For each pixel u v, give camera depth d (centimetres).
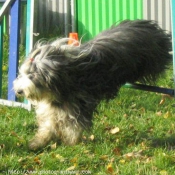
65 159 702
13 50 968
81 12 1405
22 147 747
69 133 745
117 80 778
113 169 668
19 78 716
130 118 884
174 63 778
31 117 883
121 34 795
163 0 1314
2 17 996
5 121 855
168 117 887
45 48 716
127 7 1359
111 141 777
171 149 743
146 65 823
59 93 719
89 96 741
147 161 691
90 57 737
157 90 820
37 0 1439
